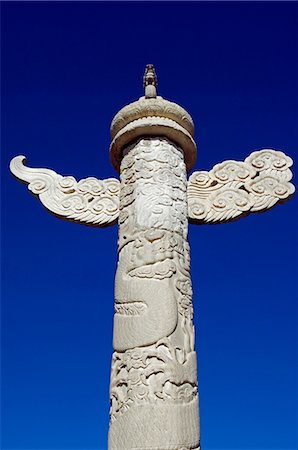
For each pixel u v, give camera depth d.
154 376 6.47
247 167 9.06
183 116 8.52
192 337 7.05
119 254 7.72
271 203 8.75
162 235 7.48
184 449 6.09
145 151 8.26
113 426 6.43
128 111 8.50
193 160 8.88
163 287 7.04
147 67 9.08
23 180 9.24
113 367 6.86
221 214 8.65
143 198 7.82
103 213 8.91
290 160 9.12
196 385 6.78
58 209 8.96
